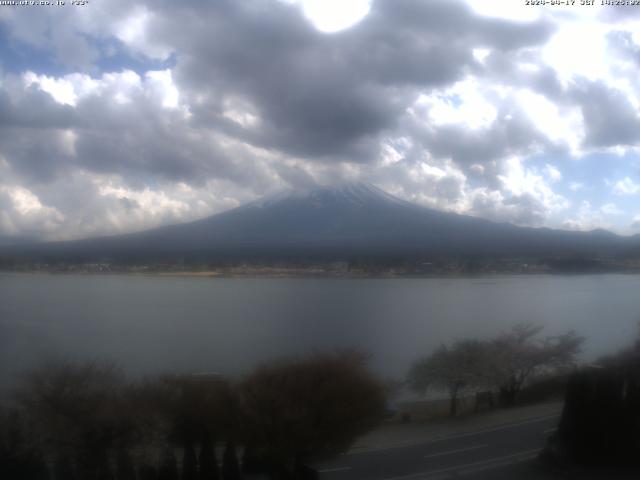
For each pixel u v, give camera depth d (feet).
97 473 33.09
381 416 40.88
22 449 32.42
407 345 86.89
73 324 121.49
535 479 32.78
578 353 68.23
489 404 53.11
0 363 67.10
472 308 144.66
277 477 34.65
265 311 142.82
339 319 126.93
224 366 62.08
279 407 35.63
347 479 33.17
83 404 35.58
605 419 34.91
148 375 47.26
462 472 34.01
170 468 32.35
